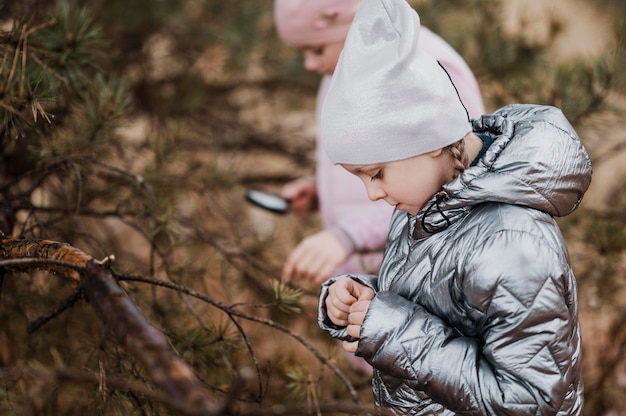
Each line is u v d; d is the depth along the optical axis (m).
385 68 1.19
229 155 3.32
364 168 1.24
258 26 3.36
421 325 1.23
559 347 1.17
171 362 0.99
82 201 2.12
